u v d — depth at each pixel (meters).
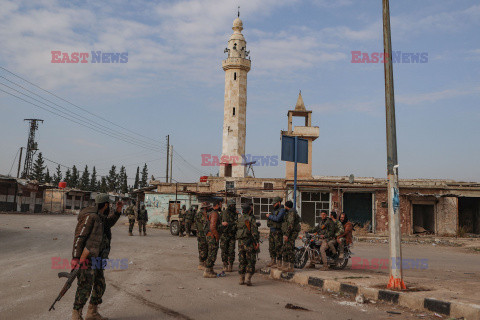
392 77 7.89
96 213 5.25
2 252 12.83
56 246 15.07
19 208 48.06
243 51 59.44
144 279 8.73
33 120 64.44
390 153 7.71
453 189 27.89
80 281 5.07
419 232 29.11
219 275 9.66
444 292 7.21
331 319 5.91
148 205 34.34
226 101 58.19
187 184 34.75
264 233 28.53
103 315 5.64
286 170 40.72
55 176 124.25
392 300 7.05
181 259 12.59
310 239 11.16
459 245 22.98
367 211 30.22
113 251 14.22
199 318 5.66
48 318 5.36
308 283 8.88
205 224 10.01
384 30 8.05
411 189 28.34
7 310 5.69
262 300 7.05
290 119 41.88
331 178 34.28
